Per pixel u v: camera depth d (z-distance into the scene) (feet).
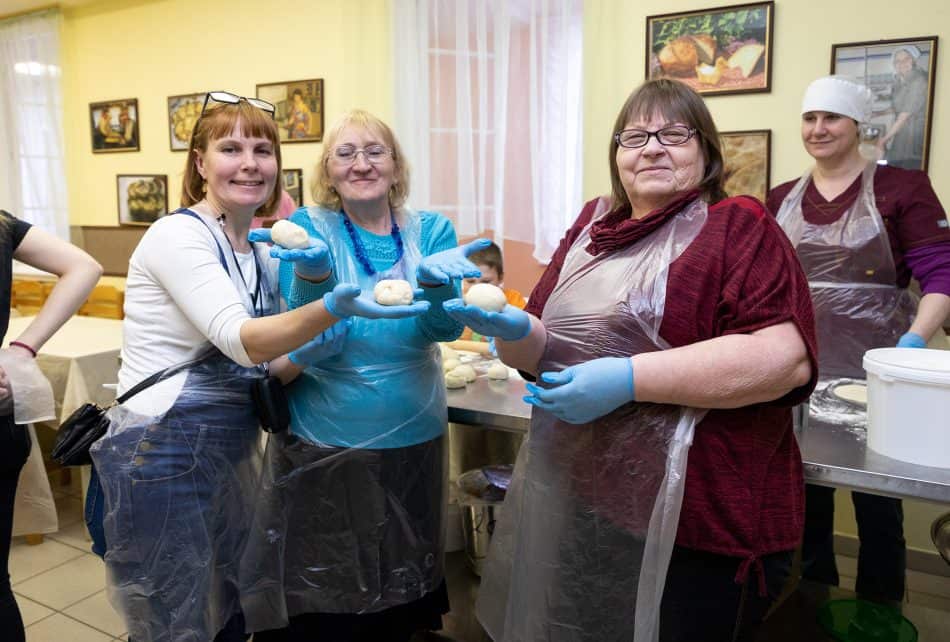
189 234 3.92
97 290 12.41
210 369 4.15
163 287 4.02
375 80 11.27
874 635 5.74
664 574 3.18
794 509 3.31
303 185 12.20
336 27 11.50
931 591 6.98
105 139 14.43
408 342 4.55
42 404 4.37
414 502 4.77
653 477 3.30
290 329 3.52
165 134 13.69
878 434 3.84
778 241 3.16
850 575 7.34
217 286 3.85
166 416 4.00
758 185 8.57
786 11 8.20
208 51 12.91
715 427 3.20
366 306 3.35
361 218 4.68
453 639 5.71
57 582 7.09
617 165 3.50
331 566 4.71
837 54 7.97
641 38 9.08
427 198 10.84
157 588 4.11
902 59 7.68
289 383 4.67
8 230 4.41
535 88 9.85
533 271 10.36
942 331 6.59
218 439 4.20
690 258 3.19
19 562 7.50
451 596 6.28
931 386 3.55
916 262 5.79
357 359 4.49
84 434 4.09
